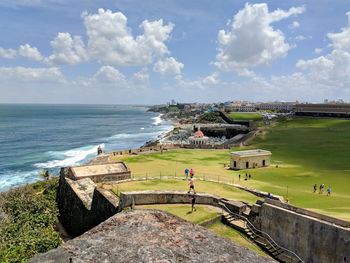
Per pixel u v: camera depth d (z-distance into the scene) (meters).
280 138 109.12
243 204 30.66
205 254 9.93
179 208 31.58
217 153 81.94
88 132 176.00
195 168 61.41
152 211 12.61
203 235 11.12
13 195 45.19
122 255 9.45
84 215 38.88
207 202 32.84
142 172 55.62
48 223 37.97
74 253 9.54
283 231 26.28
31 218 36.38
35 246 26.42
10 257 22.69
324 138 106.06
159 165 63.62
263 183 48.97
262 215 28.02
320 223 23.78
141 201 32.56
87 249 9.77
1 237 27.50
